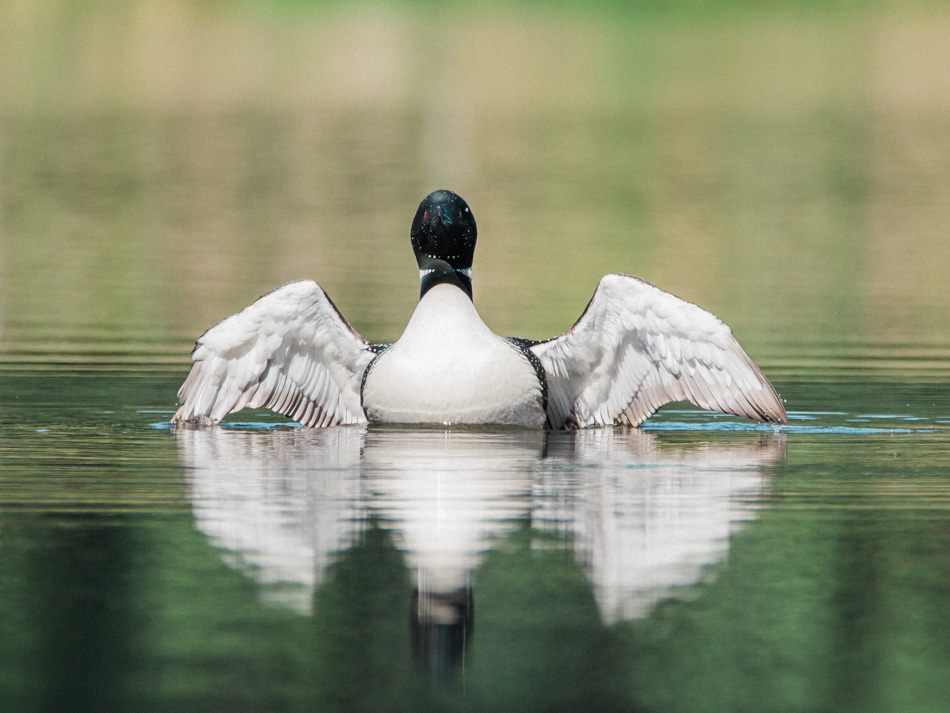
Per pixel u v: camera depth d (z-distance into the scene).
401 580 7.74
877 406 13.85
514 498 9.59
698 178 38.50
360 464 10.77
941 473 10.59
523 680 6.50
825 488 10.02
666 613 7.34
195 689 6.38
